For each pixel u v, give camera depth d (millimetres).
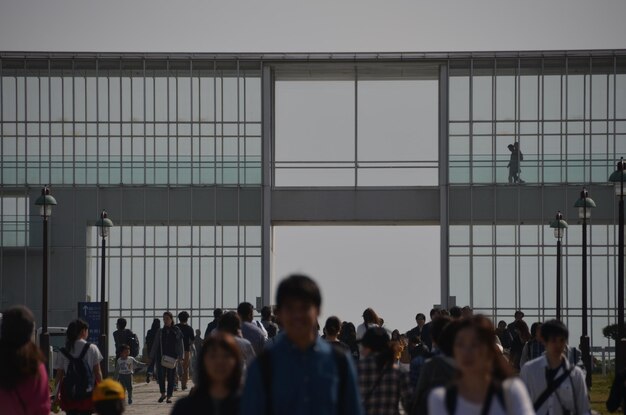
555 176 75500
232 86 76188
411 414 18141
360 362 18875
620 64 75500
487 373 12555
